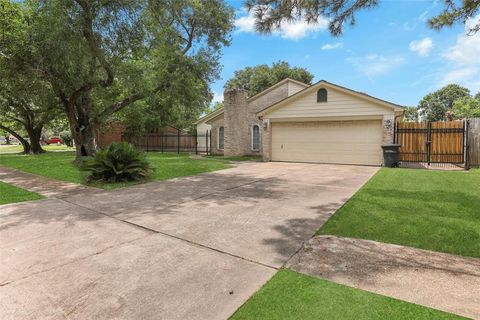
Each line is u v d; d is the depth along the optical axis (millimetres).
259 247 3516
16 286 2668
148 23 10523
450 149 11766
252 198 6141
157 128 25719
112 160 8383
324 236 3830
